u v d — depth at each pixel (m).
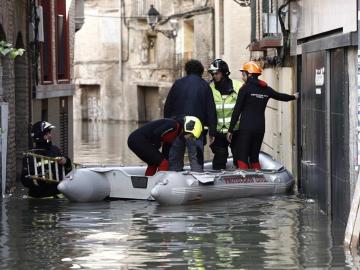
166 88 83.50
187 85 27.06
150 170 26.22
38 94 38.22
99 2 95.00
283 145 33.16
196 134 26.03
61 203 25.55
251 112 27.62
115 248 18.34
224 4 55.38
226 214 22.94
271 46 34.03
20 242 19.16
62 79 45.56
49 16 42.00
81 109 99.25
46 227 21.12
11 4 31.94
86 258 17.36
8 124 31.36
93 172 25.97
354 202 18.50
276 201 25.58
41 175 26.38
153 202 25.39
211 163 29.77
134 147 25.89
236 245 18.55
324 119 23.73
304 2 28.59
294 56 31.39
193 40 75.94
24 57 35.53
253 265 16.64
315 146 25.34
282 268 16.38
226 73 28.55
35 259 17.33
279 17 32.25
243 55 51.53
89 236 19.80
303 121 27.67
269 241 19.00
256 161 28.05
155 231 20.36
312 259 17.11
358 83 19.38
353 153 20.45
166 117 27.44
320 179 24.50
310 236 19.56
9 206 25.05
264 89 27.69
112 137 68.00
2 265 16.83
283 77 32.59
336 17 23.16
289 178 27.97
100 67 95.56
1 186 28.61
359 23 19.36
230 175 26.03
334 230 20.34
